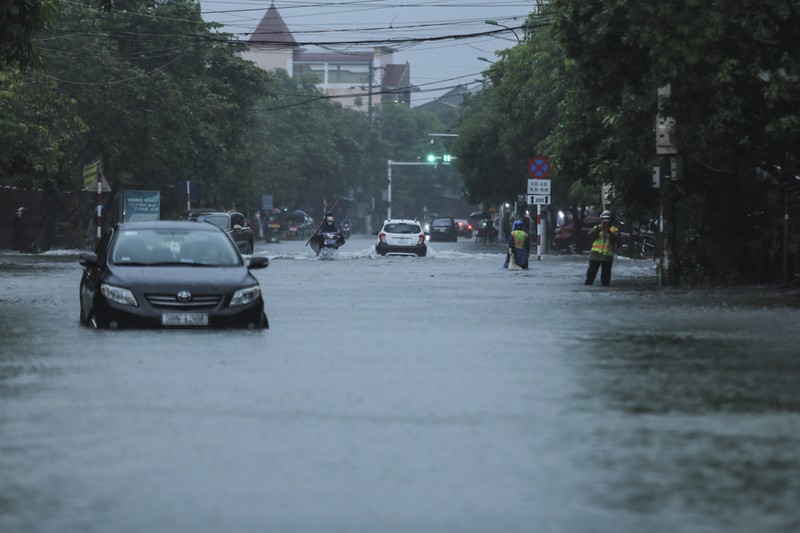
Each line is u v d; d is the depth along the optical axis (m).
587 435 12.82
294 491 10.23
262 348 21.50
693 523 9.13
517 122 93.56
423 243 78.88
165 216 100.25
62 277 49.44
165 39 92.81
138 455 11.77
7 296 37.31
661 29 34.28
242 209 112.62
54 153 68.12
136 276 25.27
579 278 50.91
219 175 101.81
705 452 11.90
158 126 86.94
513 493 10.15
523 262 59.41
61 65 83.38
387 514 9.45
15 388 16.33
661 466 11.23
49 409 14.55
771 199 44.66
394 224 79.31
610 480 10.63
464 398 15.41
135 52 93.12
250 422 13.62
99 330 24.94
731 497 9.98
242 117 108.00
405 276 51.88
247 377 17.45
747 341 22.97
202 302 25.06
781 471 11.00
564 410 14.49
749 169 40.69
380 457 11.65
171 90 86.94
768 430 13.16
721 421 13.72
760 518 9.29
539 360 19.70
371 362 19.36
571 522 9.18
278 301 35.06
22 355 20.34
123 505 9.75
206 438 12.66
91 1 91.38
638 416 14.05
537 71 90.00
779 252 45.72
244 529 8.99
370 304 33.81
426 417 13.95
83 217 92.31
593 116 48.59
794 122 35.94
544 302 34.81
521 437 12.69
